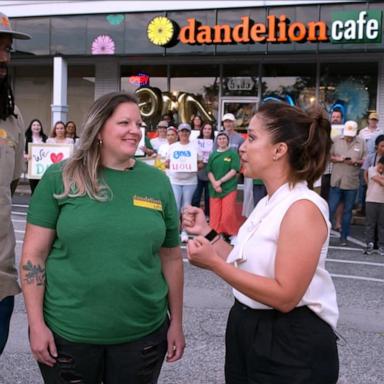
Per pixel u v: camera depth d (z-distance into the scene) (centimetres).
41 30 1555
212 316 550
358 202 1252
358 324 538
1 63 273
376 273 756
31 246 240
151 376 251
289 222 207
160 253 263
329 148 222
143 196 240
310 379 212
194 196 1138
